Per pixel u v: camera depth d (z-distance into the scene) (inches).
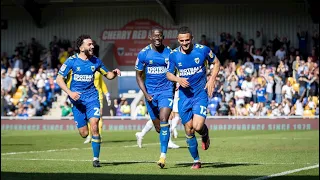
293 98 1935.3
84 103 722.8
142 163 751.7
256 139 1300.4
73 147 1090.1
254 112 1936.5
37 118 2028.8
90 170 669.3
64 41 2410.2
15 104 2174.0
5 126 2062.0
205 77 665.0
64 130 1955.0
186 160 793.6
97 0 2416.3
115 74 735.7
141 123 1945.1
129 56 2427.4
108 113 2135.8
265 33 2352.4
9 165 731.4
